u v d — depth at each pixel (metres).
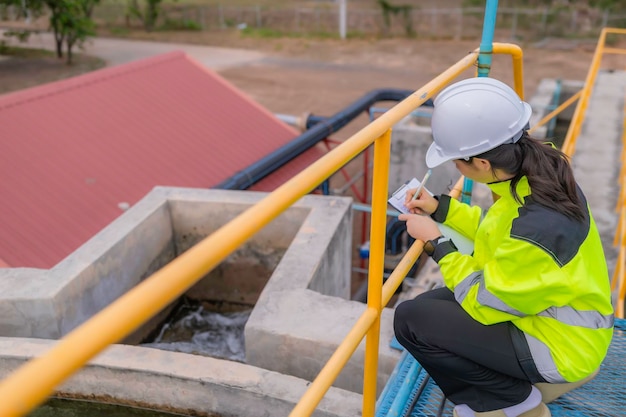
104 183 8.99
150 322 6.10
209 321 6.39
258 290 6.31
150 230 5.44
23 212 7.92
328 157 1.46
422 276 6.45
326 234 4.86
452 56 30.22
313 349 3.59
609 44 31.19
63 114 10.12
